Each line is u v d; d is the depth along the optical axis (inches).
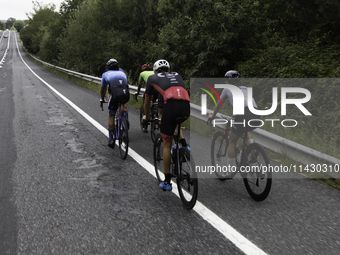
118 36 919.7
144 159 200.8
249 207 135.4
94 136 256.8
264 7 470.3
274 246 106.0
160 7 522.6
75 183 160.7
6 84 680.4
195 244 107.3
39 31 2422.5
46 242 107.9
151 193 150.6
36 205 135.4
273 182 162.6
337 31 409.1
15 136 252.1
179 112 134.4
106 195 147.2
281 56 362.6
